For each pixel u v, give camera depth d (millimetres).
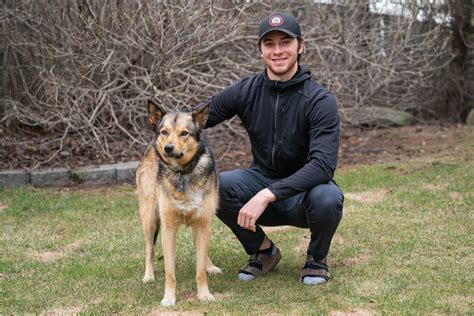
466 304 3947
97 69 8984
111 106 8711
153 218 4562
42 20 9000
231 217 4551
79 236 5816
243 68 9312
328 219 4223
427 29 13844
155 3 8305
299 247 5379
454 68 14602
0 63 9805
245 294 4246
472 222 5871
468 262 4773
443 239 5387
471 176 7863
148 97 8859
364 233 5691
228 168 9102
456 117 14766
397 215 6281
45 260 5137
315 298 4109
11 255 5250
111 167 8375
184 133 3953
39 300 4176
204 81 9109
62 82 8734
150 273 4617
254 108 4523
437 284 4312
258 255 4719
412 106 14344
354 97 11766
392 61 11773
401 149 10672
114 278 4668
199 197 4023
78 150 9172
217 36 9000
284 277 4621
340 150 10695
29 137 9797
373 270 4664
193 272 4797
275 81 4398
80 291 4348
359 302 4020
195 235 4176
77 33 8820
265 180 4605
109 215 6559
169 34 8562
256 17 9344
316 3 10477
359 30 11266
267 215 4551
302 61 10039
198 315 3881
